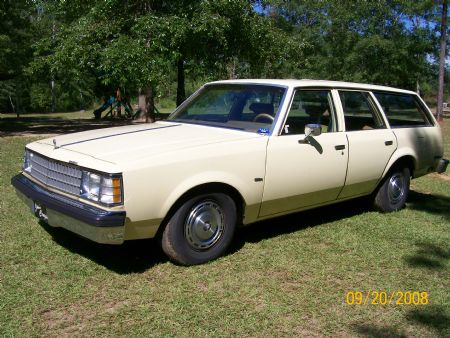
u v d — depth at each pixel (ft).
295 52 50.62
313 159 15.87
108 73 38.96
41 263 13.62
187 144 13.55
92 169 12.07
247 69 62.85
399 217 19.63
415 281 13.58
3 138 41.73
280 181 15.02
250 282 13.00
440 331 11.02
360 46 85.51
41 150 14.23
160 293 12.14
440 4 83.30
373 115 18.84
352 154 17.25
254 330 10.70
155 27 36.19
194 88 99.96
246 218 14.82
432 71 98.89
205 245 13.89
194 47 41.55
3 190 21.20
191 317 11.07
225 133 15.10
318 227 17.80
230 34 43.57
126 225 12.10
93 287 12.32
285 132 15.25
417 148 20.35
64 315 10.98
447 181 28.19
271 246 15.65
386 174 19.52
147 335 10.30
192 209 13.43
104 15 41.01
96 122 68.69
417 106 21.29
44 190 13.65
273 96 15.83
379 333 10.84
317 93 16.65
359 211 20.26
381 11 85.56
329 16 91.71
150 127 16.19
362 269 14.23
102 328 10.48
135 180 11.99
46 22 61.26
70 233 15.98
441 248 16.19
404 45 85.46
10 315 10.84
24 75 57.52
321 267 14.19
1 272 12.94
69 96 146.92
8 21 55.47
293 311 11.62
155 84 36.37
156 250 14.83
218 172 13.46
